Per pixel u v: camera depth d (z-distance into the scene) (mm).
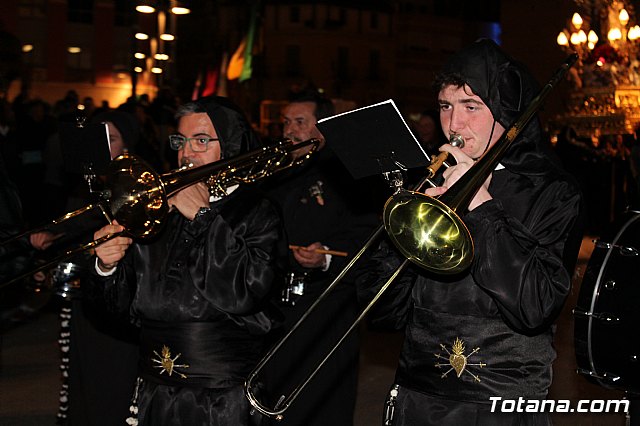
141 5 21406
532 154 4102
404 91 77312
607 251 4562
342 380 6320
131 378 5945
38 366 9047
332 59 74562
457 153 3920
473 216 3869
